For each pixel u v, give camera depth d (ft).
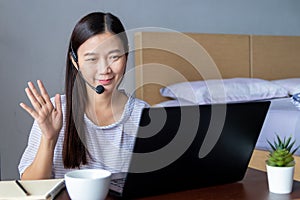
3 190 2.90
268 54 10.82
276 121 6.79
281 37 11.04
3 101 8.31
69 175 2.77
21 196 2.74
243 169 3.29
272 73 10.92
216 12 10.27
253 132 3.20
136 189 2.83
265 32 10.96
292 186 3.02
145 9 9.43
